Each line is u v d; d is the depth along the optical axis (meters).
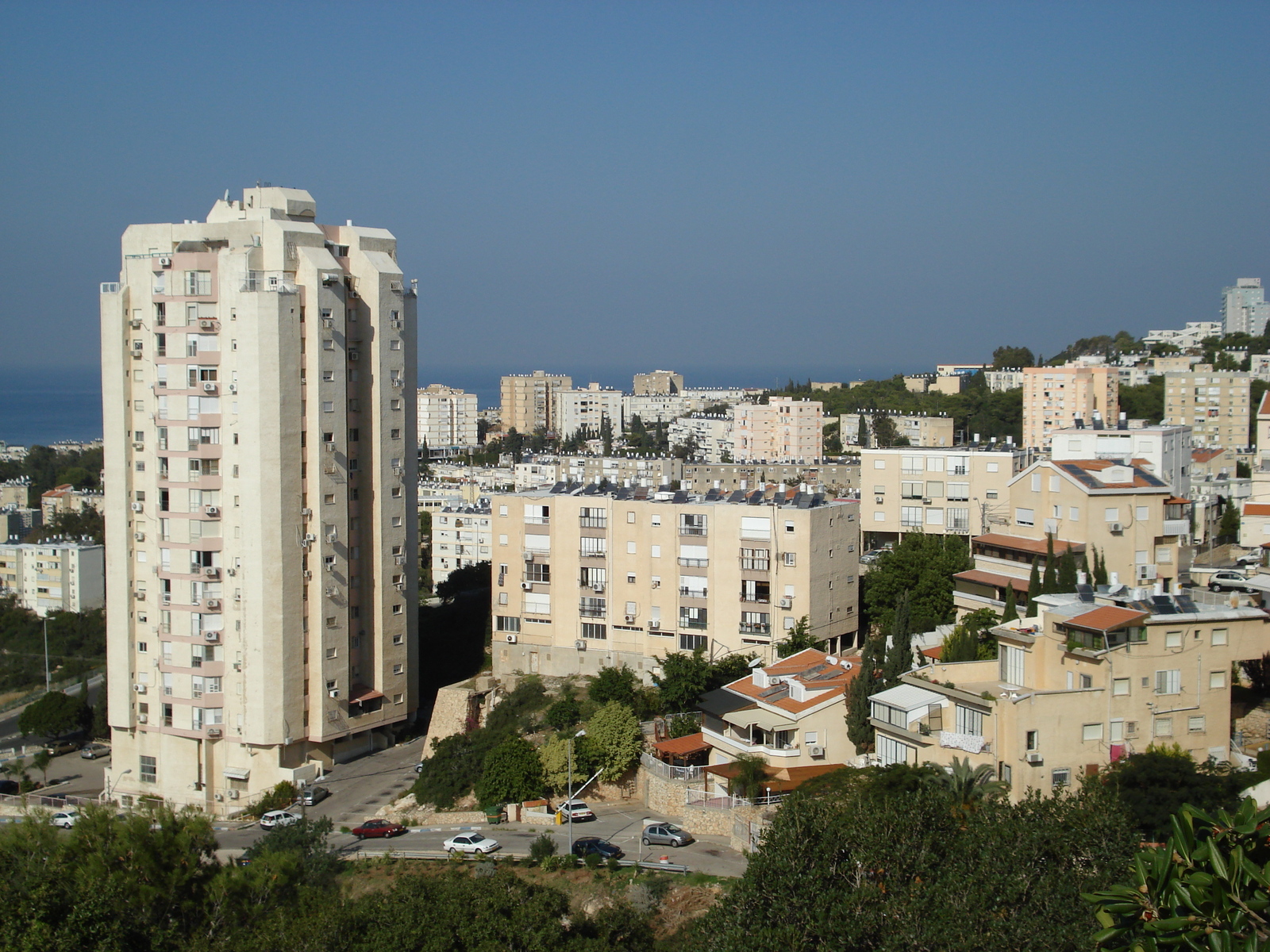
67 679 180.12
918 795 55.44
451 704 122.12
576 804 92.25
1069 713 66.12
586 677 124.31
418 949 56.97
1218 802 58.41
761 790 81.81
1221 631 68.38
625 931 63.94
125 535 121.31
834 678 91.38
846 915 48.44
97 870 60.72
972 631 91.06
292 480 116.75
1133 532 98.31
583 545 125.25
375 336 124.06
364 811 106.50
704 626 119.31
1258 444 160.88
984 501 133.50
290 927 58.97
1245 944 27.77
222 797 118.31
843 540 119.12
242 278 115.25
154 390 119.06
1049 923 45.56
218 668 118.19
